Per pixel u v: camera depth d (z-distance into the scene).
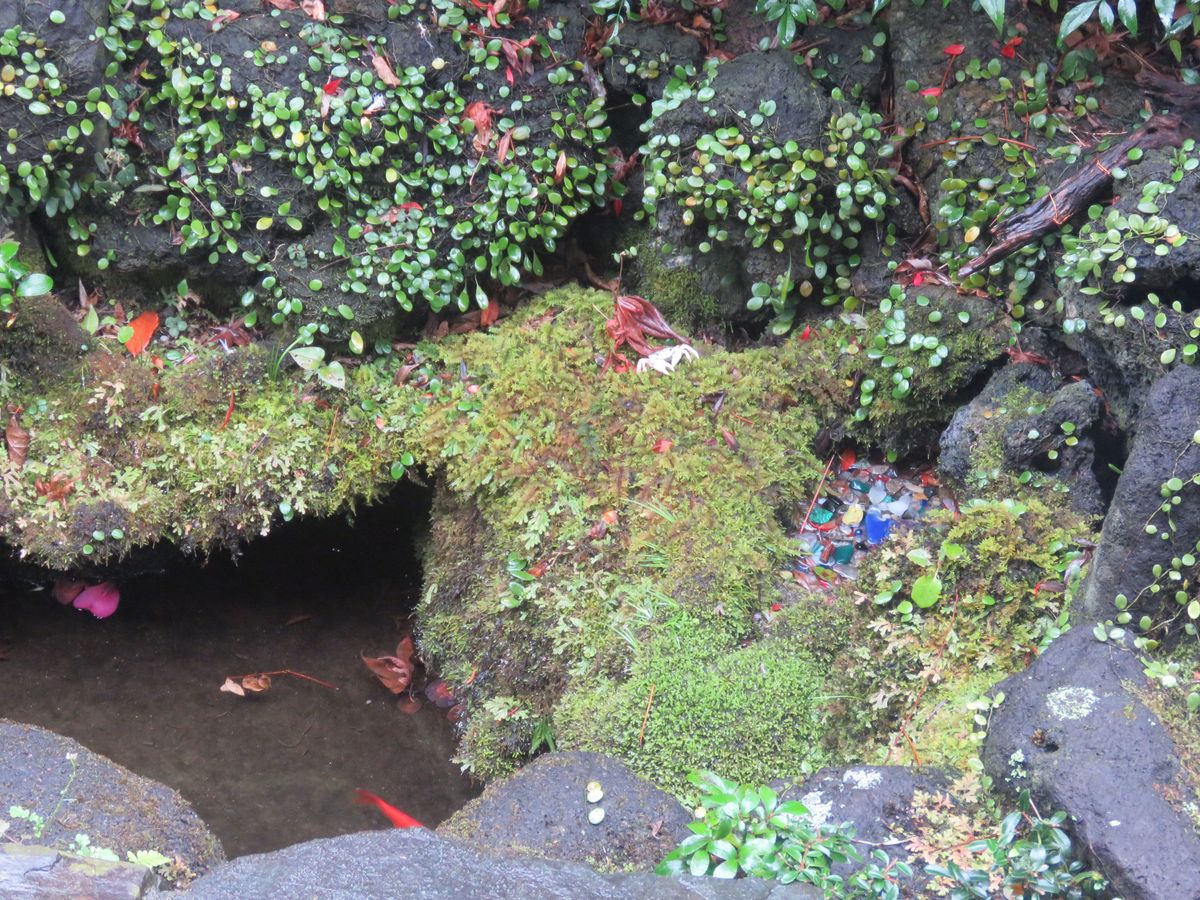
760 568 3.71
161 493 3.89
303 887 2.59
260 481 3.94
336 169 3.87
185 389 3.95
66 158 3.78
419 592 4.55
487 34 3.98
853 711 3.44
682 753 3.32
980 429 3.80
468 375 4.13
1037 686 3.02
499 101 4.01
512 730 3.71
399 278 4.03
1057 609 3.44
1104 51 3.82
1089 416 3.64
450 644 4.02
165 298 4.18
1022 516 3.54
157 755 3.95
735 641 3.59
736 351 4.41
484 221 4.04
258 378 4.03
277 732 4.07
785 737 3.37
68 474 3.82
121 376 3.93
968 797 2.96
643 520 3.79
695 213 4.12
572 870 2.69
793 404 4.15
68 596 4.41
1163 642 3.18
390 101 3.87
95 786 3.06
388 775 3.95
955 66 3.92
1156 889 2.54
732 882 2.67
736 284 4.32
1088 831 2.67
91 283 4.14
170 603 4.46
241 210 3.96
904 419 4.11
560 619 3.67
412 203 4.01
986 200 3.91
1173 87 3.73
